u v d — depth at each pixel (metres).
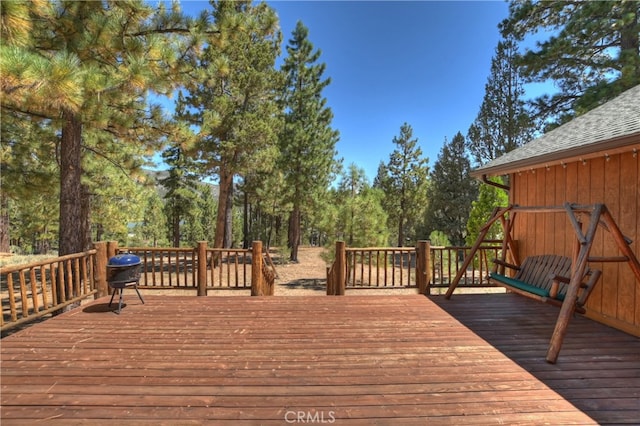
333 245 9.95
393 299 4.63
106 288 4.77
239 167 11.94
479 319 3.73
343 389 2.19
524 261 4.59
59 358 2.68
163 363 2.59
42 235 15.88
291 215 18.72
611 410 1.95
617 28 7.69
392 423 1.83
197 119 11.35
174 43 5.25
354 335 3.21
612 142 2.96
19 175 6.31
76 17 4.55
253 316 3.83
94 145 7.22
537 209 3.76
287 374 2.40
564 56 8.66
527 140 14.73
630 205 3.31
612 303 3.50
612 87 7.75
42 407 1.98
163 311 4.03
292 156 14.70
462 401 2.05
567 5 8.72
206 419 1.86
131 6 4.64
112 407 1.98
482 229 4.61
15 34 3.21
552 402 2.04
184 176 20.11
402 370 2.47
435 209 19.11
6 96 3.26
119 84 4.50
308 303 4.41
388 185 21.97
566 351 2.83
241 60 11.53
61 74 3.11
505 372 2.44
